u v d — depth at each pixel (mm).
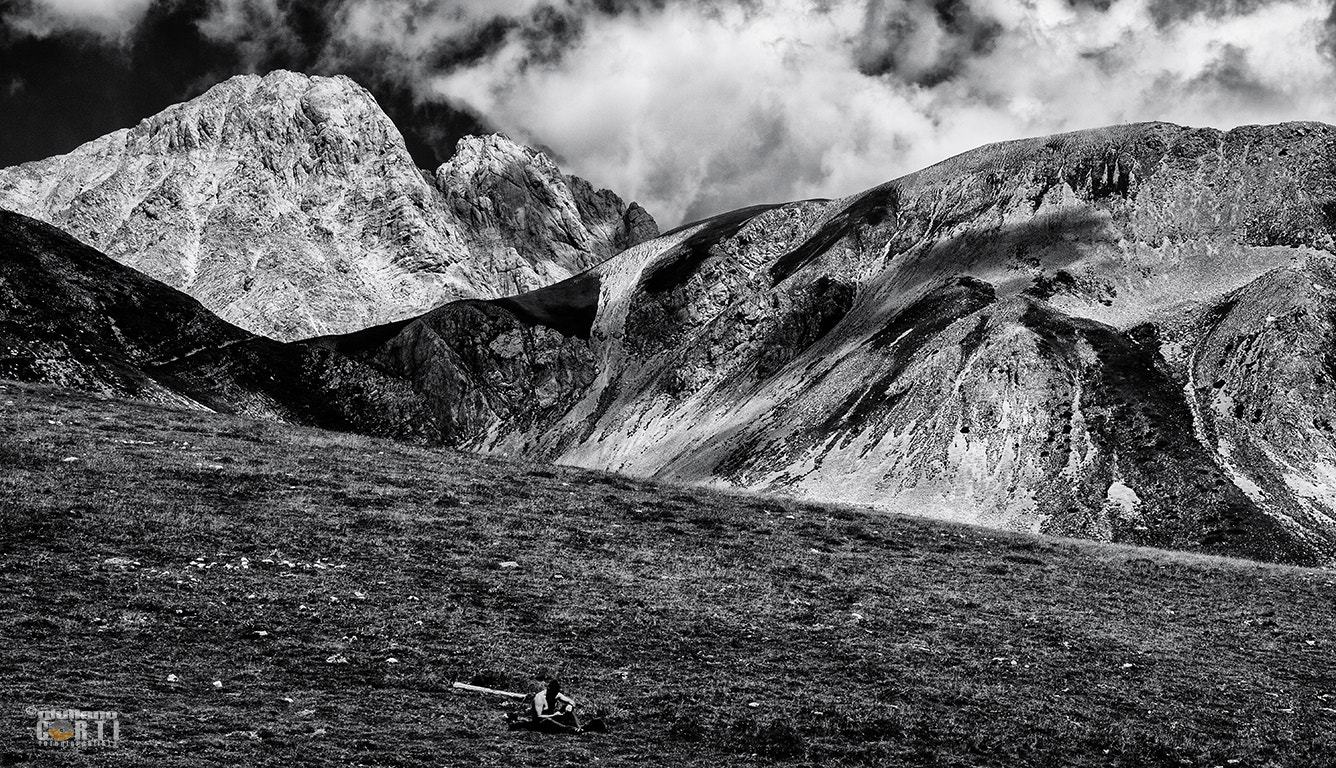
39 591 32562
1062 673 35656
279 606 34094
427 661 31000
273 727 24297
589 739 25969
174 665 28469
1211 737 30688
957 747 28156
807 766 25719
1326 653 40938
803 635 37125
